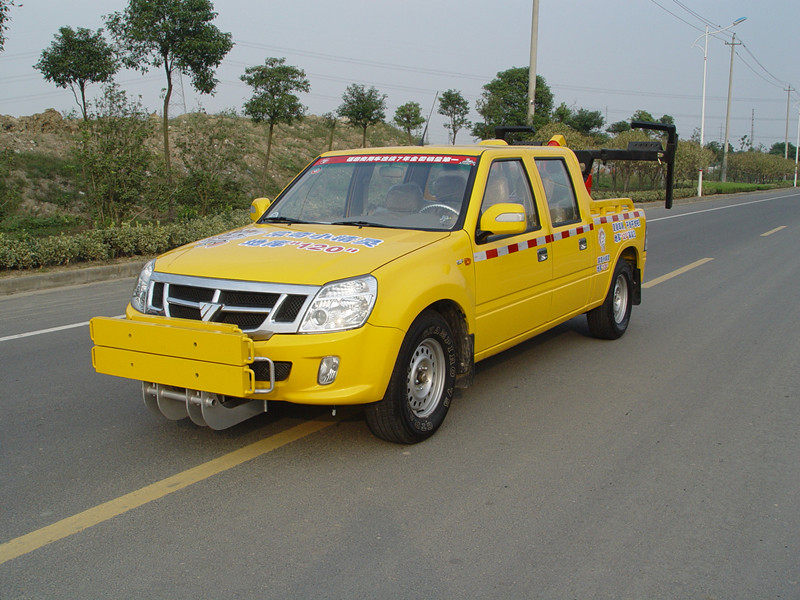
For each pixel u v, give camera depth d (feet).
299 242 14.53
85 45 65.92
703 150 128.67
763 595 9.49
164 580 9.70
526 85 100.27
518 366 20.61
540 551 10.52
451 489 12.54
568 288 19.80
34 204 60.85
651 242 53.47
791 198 134.41
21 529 11.09
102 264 37.73
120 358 13.11
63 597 9.32
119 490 12.43
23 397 17.49
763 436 15.29
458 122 101.19
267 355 12.36
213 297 12.92
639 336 24.31
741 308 28.96
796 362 21.12
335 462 13.64
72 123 80.59
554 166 20.10
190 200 54.54
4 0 40.34
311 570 9.96
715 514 11.74
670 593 9.51
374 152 18.12
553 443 14.76
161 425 15.56
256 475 13.05
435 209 16.10
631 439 15.03
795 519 11.60
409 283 13.52
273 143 107.34
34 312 27.94
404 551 10.48
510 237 17.03
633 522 11.43
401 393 13.66
